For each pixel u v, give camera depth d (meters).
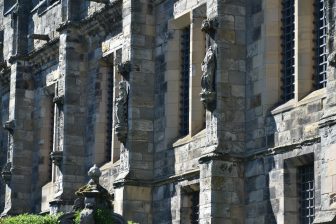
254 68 52.75
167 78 60.56
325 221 43.25
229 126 52.34
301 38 50.47
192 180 56.56
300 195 49.66
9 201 77.62
